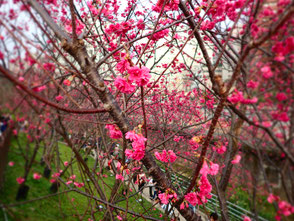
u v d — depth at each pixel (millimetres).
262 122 1319
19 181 1383
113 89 3850
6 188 1313
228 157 1805
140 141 1588
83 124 3088
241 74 1631
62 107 1178
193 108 4789
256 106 1414
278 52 1225
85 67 1724
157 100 4426
